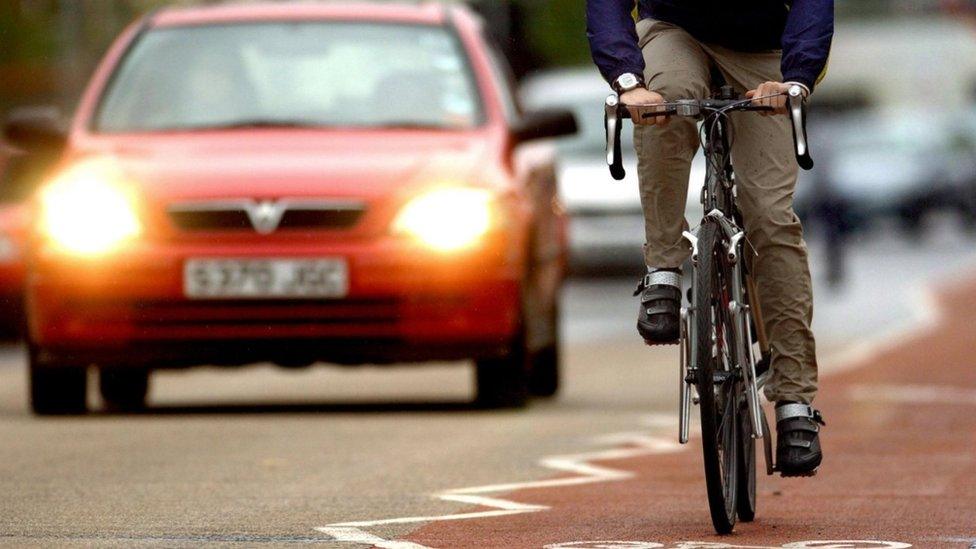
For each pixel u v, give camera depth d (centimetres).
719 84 1602
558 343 2908
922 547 1438
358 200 2511
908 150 9862
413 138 2689
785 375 1559
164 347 2522
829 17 1505
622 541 1474
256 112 2748
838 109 18412
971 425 2420
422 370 3541
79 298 2530
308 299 2502
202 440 2250
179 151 2647
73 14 6700
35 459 2053
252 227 2508
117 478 1883
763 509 1673
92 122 2770
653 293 1524
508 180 2625
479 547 1443
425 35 2862
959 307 5100
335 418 2538
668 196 1532
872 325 4509
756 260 1555
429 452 2125
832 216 6041
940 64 18225
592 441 2248
